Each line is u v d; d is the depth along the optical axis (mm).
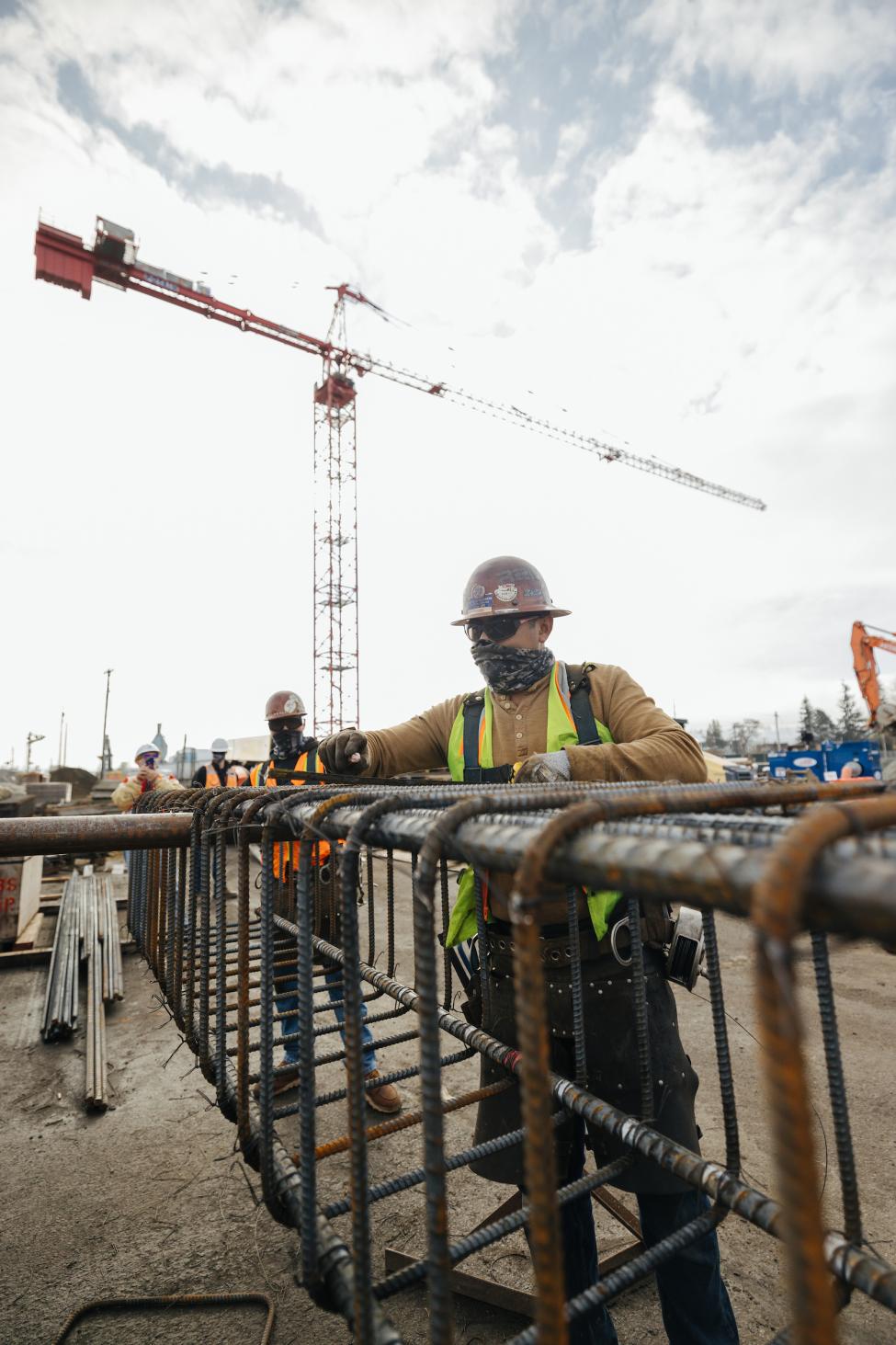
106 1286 2154
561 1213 1604
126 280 43406
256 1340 1956
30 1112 3281
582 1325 1590
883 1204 2393
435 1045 630
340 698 50469
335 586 51781
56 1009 4363
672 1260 1521
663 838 487
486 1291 2062
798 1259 343
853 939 384
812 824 374
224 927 1527
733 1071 3529
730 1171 1065
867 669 18219
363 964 1953
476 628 2035
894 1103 3045
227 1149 2928
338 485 52688
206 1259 2271
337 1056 1517
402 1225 2436
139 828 1619
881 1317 1999
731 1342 1528
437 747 2199
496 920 1723
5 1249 2328
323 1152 1184
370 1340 761
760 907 351
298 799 1104
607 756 1549
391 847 793
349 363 52844
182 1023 1812
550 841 518
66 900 7398
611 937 1537
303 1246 931
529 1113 503
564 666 1979
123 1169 2789
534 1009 506
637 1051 1543
